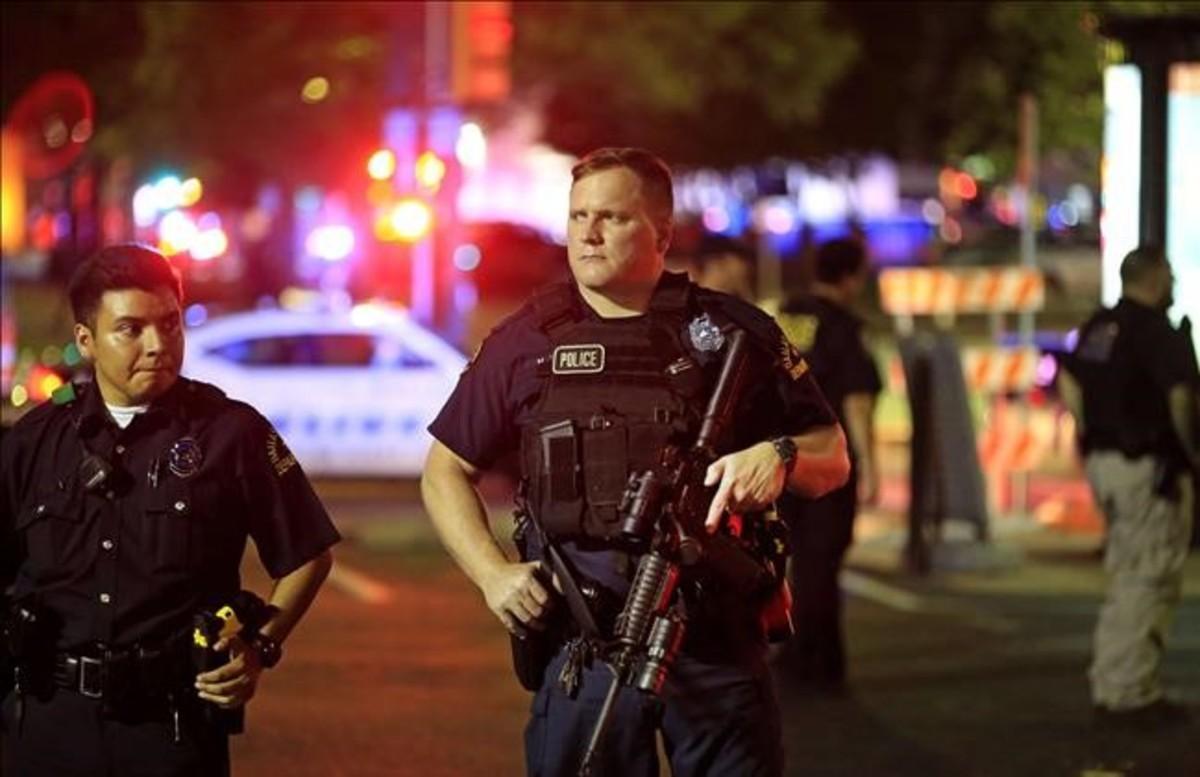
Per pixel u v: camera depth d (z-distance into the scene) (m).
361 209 75.31
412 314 56.28
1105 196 42.03
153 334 13.41
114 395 13.57
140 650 13.31
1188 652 31.17
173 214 76.00
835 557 27.33
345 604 35.31
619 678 13.04
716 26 76.88
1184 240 41.31
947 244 132.75
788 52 79.38
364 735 24.98
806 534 27.19
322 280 92.56
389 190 56.94
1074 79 84.38
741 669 13.53
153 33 66.75
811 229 103.81
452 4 52.88
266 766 23.33
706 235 29.27
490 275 120.25
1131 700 25.50
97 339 13.47
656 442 13.39
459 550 13.73
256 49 67.69
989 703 27.12
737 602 13.54
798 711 26.56
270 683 28.22
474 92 53.06
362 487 51.81
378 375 50.94
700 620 13.43
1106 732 25.33
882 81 86.06
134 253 13.50
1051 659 30.34
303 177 78.12
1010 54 85.19
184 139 71.62
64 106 54.38
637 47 76.06
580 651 13.39
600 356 13.59
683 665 13.40
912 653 30.86
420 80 54.81
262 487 13.70
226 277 102.75
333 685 28.11
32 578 13.47
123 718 13.33
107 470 13.34
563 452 13.41
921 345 39.53
